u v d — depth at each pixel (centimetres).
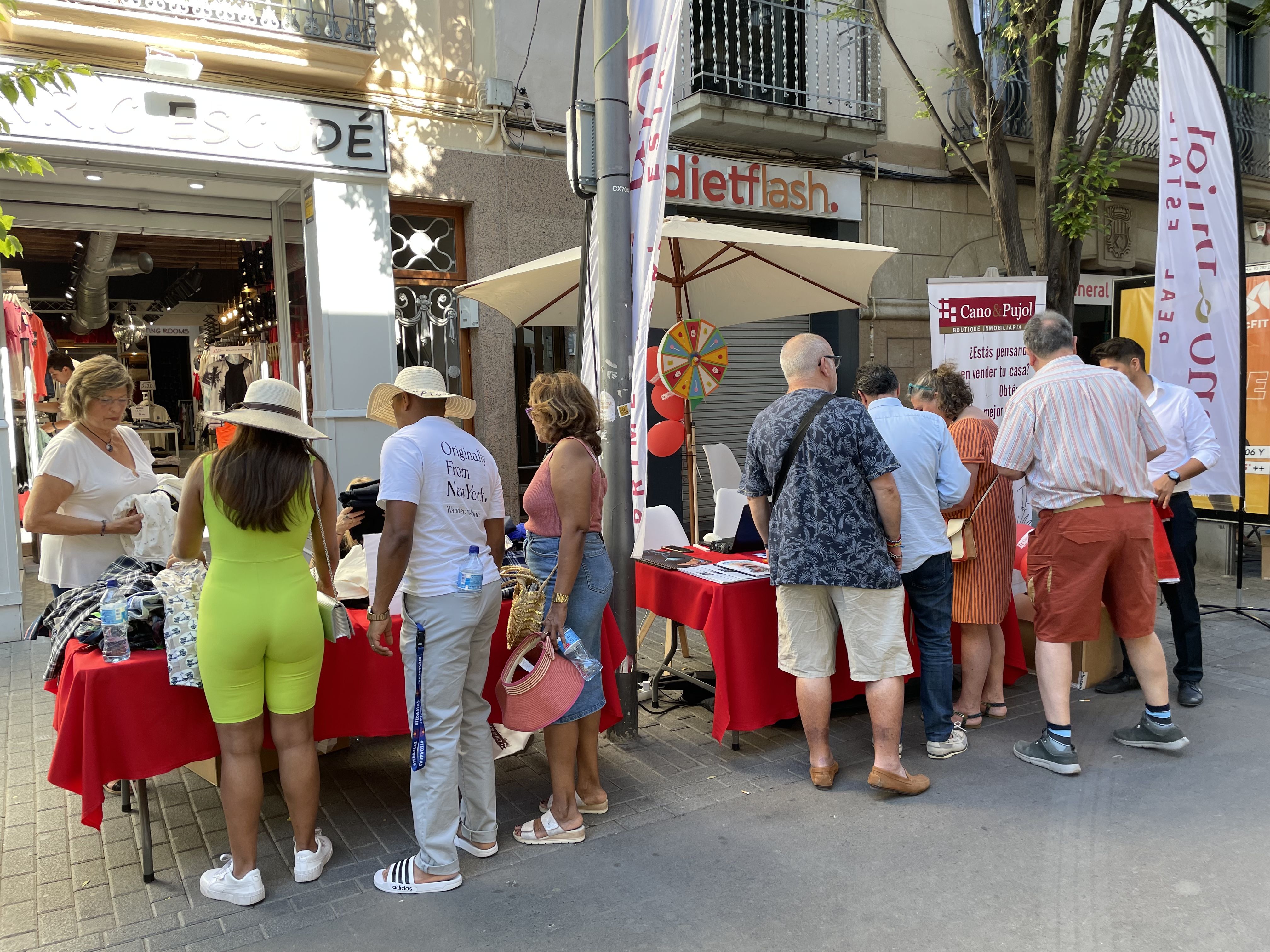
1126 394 344
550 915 261
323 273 655
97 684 260
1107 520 341
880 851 294
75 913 266
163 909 268
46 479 335
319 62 625
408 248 723
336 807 337
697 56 859
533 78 748
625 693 394
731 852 296
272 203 730
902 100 935
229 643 255
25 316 728
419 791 274
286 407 264
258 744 270
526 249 753
